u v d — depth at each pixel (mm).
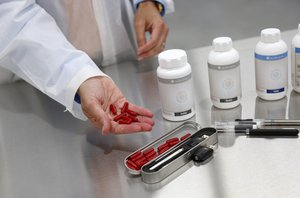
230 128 863
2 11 1013
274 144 807
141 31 1197
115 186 756
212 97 947
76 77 918
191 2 1604
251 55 1141
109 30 1209
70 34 1171
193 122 901
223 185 722
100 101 904
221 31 1343
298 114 896
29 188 786
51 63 961
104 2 1176
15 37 997
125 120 875
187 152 783
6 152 904
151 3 1230
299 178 710
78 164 832
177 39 1332
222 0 1577
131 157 796
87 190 757
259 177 727
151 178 743
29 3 1027
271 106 935
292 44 927
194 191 718
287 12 1400
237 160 778
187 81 896
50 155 874
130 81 1118
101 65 1240
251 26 1345
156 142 853
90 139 904
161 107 965
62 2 1125
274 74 917
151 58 1226
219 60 896
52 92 958
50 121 995
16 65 1021
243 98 974
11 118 1029
